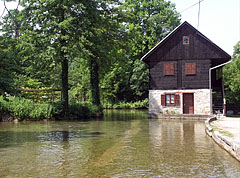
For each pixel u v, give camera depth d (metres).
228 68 38.78
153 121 25.70
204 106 29.42
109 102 60.00
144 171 8.10
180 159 9.62
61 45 25.70
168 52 30.66
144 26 50.50
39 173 7.90
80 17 26.59
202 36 29.81
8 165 8.79
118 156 10.09
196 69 29.91
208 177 7.52
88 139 14.16
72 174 7.80
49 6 25.52
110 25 30.77
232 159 9.62
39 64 25.61
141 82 53.00
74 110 28.47
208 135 15.57
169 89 30.47
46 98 33.91
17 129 18.75
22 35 25.25
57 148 11.62
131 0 50.31
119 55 33.31
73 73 58.75
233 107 33.88
